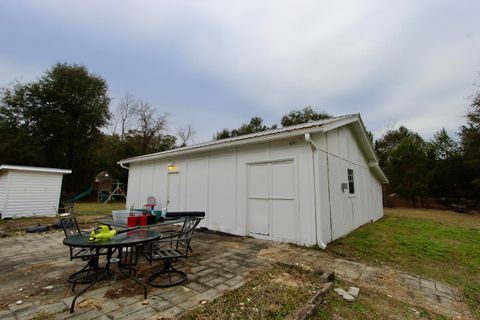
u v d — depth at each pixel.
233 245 5.29
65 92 19.80
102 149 23.50
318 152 5.55
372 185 11.09
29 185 10.29
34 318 2.30
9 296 2.79
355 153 8.73
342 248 5.20
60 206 11.64
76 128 20.73
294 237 5.43
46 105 19.83
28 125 19.17
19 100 18.77
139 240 2.95
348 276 3.62
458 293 3.19
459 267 4.27
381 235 6.90
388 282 3.47
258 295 2.78
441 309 2.72
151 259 3.14
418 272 3.96
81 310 2.45
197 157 7.96
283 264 3.94
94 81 21.69
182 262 4.07
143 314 2.37
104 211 13.00
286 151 5.79
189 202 8.02
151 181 9.85
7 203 9.64
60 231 7.01
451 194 18.30
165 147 27.66
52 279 3.33
